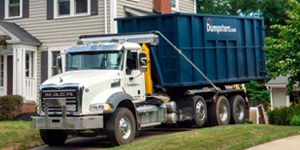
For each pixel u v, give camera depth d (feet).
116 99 40.34
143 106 45.78
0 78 79.25
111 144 40.68
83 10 73.97
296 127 45.80
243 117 59.11
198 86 53.16
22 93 72.74
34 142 45.93
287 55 54.03
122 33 49.70
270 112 61.05
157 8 81.51
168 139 38.63
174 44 49.34
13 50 73.56
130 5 75.10
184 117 50.85
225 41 55.42
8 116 66.59
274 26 55.57
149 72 47.98
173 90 51.75
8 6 79.77
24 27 78.02
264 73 61.16
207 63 52.85
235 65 56.80
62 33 74.90
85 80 39.96
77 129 38.99
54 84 40.11
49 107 40.01
